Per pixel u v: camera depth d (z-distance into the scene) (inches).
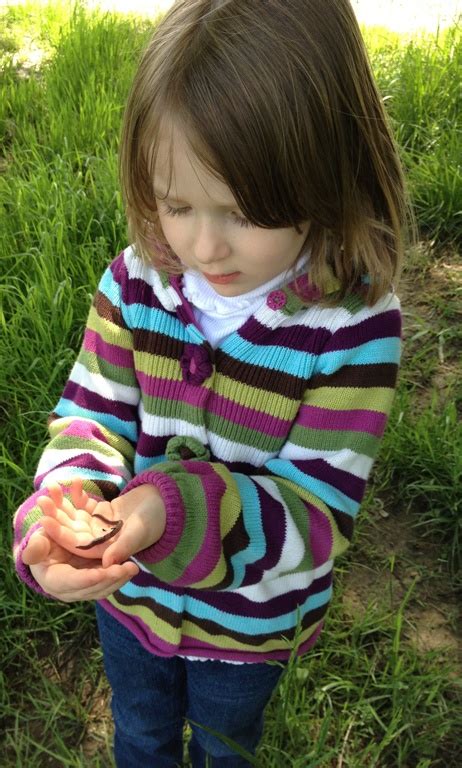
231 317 23.8
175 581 22.5
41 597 39.8
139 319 24.9
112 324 25.7
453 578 41.9
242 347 23.4
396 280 23.6
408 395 49.8
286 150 19.1
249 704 27.5
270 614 25.6
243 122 18.7
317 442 23.6
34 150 64.6
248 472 24.9
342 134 20.2
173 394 24.6
